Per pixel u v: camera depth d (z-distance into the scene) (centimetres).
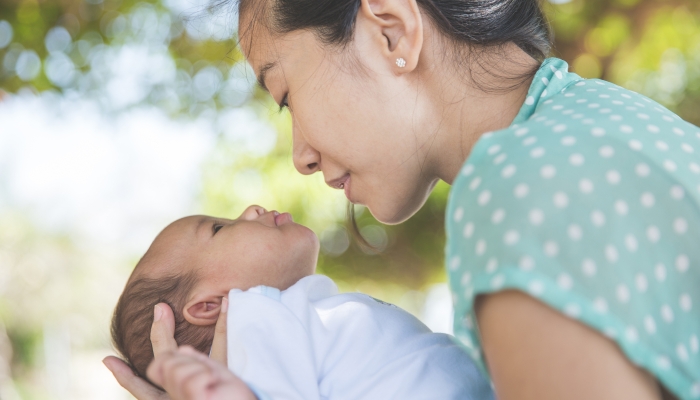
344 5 129
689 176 88
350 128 133
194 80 569
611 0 463
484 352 90
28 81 541
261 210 205
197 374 104
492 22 129
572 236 82
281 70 138
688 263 85
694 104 515
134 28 553
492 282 82
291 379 139
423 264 583
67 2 533
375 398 139
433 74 129
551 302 79
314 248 198
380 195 138
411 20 126
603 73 479
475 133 128
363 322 153
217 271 185
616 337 78
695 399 82
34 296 1416
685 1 458
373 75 130
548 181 85
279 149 553
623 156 88
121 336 194
